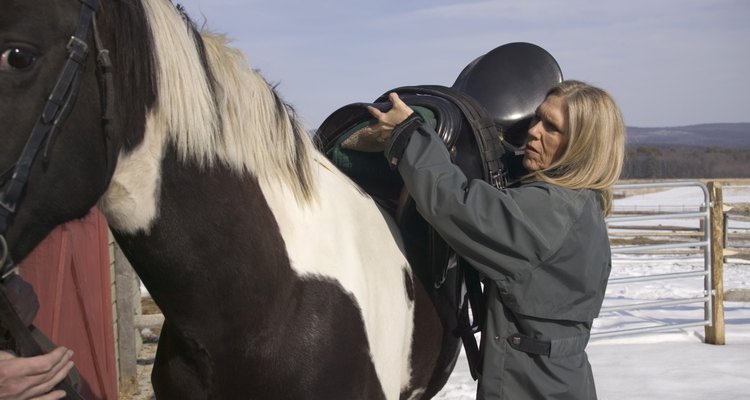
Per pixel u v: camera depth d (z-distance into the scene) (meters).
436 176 1.54
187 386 1.40
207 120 1.26
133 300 4.45
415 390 1.77
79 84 1.06
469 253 1.59
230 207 1.31
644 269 9.75
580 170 1.62
